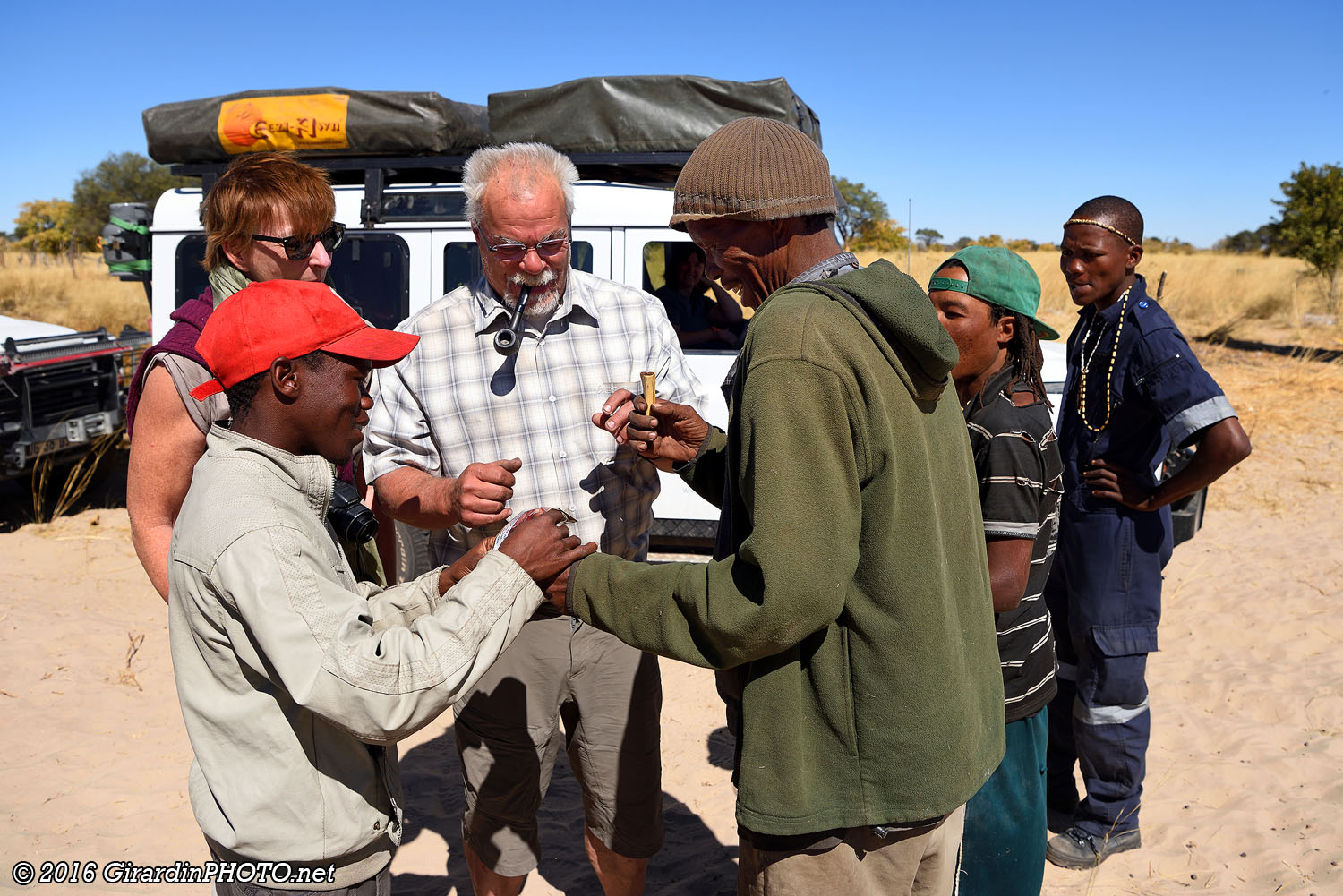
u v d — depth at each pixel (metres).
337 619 1.53
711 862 3.36
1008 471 2.25
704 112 5.19
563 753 4.18
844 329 1.55
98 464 7.58
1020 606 2.39
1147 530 3.19
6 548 6.31
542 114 5.31
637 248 5.43
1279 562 6.27
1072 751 3.58
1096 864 3.27
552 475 2.56
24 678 4.56
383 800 1.73
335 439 1.68
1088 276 3.24
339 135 5.30
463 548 2.58
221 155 5.55
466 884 3.21
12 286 21.67
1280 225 19.75
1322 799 3.62
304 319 1.61
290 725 1.60
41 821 3.46
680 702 4.63
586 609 1.76
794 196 1.71
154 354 2.11
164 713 4.33
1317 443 9.13
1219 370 12.59
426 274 5.45
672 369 2.71
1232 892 3.10
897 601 1.60
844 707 1.65
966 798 1.69
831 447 1.54
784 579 1.50
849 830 1.69
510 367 2.54
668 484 5.63
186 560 1.56
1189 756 4.00
